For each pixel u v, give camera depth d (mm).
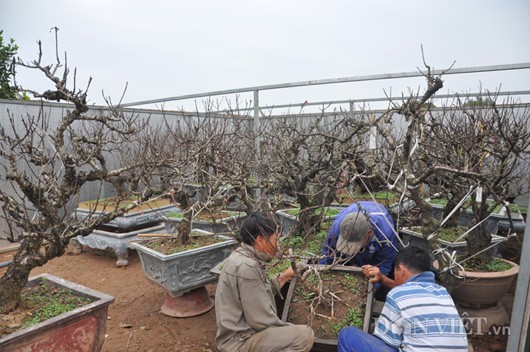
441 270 2865
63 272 5559
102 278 5312
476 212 3613
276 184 4859
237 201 6098
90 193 7391
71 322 2576
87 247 6719
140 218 5934
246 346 2412
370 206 3430
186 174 4410
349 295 2869
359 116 7090
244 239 2645
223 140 5824
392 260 3322
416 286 2299
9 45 5953
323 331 2635
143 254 3980
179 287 3756
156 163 3969
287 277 2803
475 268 3594
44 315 2645
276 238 2564
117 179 3924
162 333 3711
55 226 2764
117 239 5695
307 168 4922
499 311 3596
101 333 2789
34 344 2391
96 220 2982
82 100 2918
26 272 2709
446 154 4027
